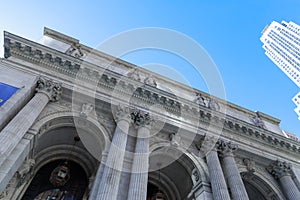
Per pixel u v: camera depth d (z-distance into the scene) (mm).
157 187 29516
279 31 137000
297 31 117938
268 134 32125
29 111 20938
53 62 26531
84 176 27109
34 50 26125
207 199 22688
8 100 20734
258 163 30469
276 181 29703
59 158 27391
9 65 24266
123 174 21094
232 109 37531
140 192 19281
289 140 32875
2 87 21719
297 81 115125
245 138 31203
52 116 23391
